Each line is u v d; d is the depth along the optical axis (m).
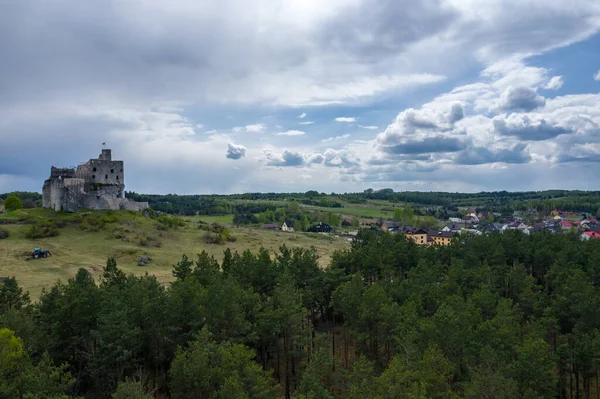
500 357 52.44
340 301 72.81
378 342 67.75
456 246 114.75
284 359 66.88
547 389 49.22
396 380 42.25
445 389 46.38
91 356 54.81
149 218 151.88
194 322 56.84
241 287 72.62
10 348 41.72
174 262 118.31
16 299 63.56
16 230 123.81
